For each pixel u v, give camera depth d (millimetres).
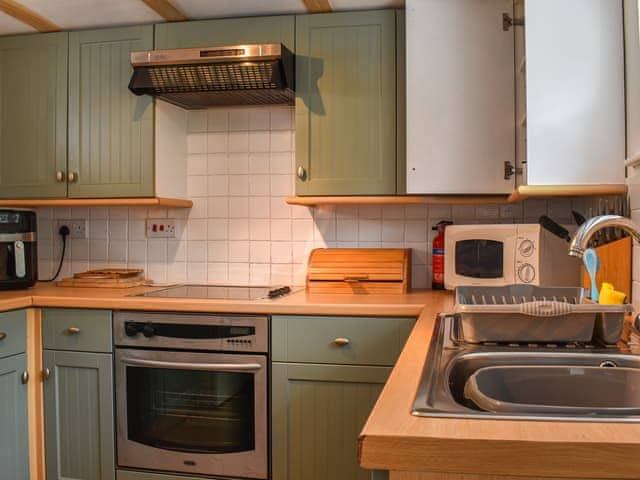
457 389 1220
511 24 2410
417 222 2867
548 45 1962
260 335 2348
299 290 2781
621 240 1815
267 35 2672
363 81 2607
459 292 1659
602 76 1937
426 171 2459
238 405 2381
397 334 2268
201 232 3072
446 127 2449
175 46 2742
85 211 3178
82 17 2719
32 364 2547
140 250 3133
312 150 2643
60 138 2873
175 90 2652
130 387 2469
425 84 2461
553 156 1951
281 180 2998
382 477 846
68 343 2521
